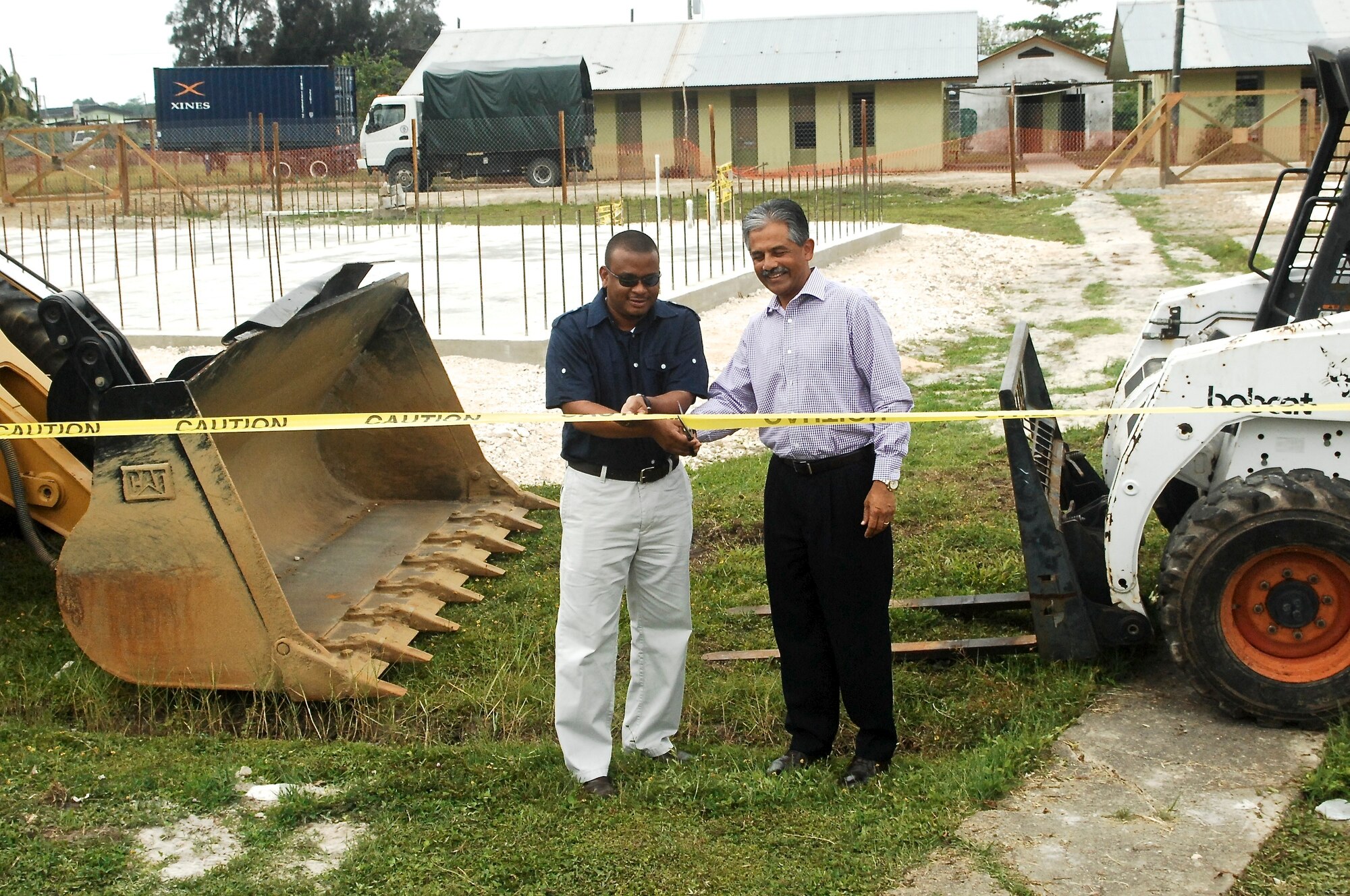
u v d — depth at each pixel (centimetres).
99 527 479
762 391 418
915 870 360
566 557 416
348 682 482
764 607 583
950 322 1346
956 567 612
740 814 396
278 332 535
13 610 588
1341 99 499
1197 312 554
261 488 620
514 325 1201
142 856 378
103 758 443
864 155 2270
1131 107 4125
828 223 2128
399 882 360
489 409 943
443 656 534
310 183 3400
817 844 375
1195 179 2909
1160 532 633
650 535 418
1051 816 386
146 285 1544
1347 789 385
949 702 477
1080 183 2964
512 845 378
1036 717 453
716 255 1711
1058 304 1455
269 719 487
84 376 486
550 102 3250
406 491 701
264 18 6550
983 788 399
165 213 2823
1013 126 2820
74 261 1825
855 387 406
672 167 3791
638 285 400
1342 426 435
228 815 403
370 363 672
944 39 3822
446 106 3262
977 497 727
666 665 434
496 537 655
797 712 432
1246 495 429
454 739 475
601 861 368
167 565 479
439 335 1145
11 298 593
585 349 414
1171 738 435
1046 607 487
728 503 727
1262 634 439
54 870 368
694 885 355
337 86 3700
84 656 527
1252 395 434
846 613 410
